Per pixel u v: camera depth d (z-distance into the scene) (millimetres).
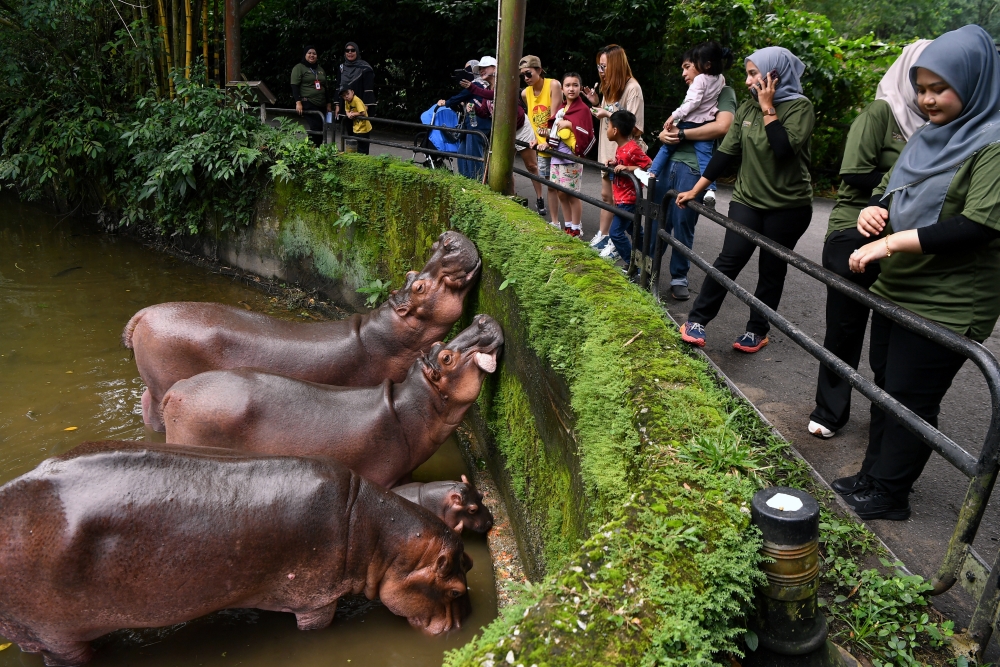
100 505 3133
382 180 7781
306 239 8852
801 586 2047
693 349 4422
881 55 12484
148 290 9148
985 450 2252
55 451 5445
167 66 11172
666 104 14516
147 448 3352
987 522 3652
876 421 3648
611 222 7062
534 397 4375
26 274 9602
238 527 3291
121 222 11078
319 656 3697
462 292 5699
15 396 6301
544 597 2066
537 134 8797
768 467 2883
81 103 11312
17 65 11531
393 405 4676
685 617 1937
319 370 5375
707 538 2141
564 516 3607
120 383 6578
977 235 2934
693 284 7383
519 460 4652
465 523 4457
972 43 2998
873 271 4074
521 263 4754
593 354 3338
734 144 5230
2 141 12156
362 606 4004
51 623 3273
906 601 2480
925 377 3211
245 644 3732
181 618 3375
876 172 4004
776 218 5148
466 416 6215
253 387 4410
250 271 9625
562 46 14945
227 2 10898
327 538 3482
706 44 6340
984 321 3176
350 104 11797
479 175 9500
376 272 8016
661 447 2566
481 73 9469
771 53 4926
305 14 17359
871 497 3521
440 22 16312
